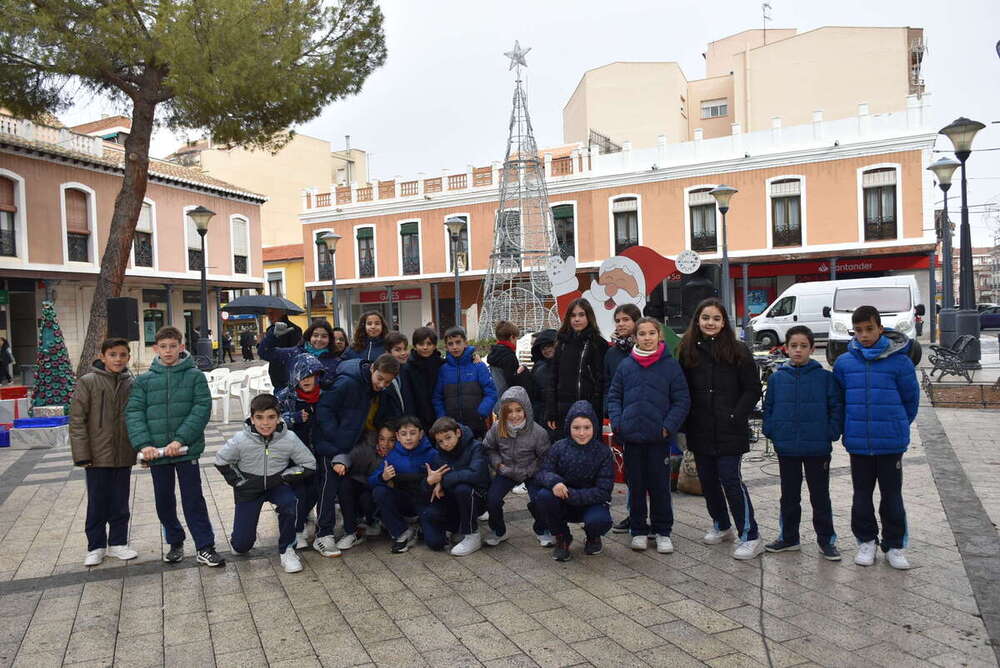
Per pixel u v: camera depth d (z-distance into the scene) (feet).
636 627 12.37
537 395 20.84
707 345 16.02
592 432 16.03
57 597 14.46
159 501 16.22
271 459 16.16
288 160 139.85
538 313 72.28
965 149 45.68
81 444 16.01
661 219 91.71
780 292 88.69
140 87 50.31
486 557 16.42
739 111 112.57
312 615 13.32
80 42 43.78
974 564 14.58
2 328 67.92
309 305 115.75
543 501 15.79
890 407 14.39
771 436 15.51
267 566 16.11
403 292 111.96
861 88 102.78
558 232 98.73
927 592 13.32
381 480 16.89
